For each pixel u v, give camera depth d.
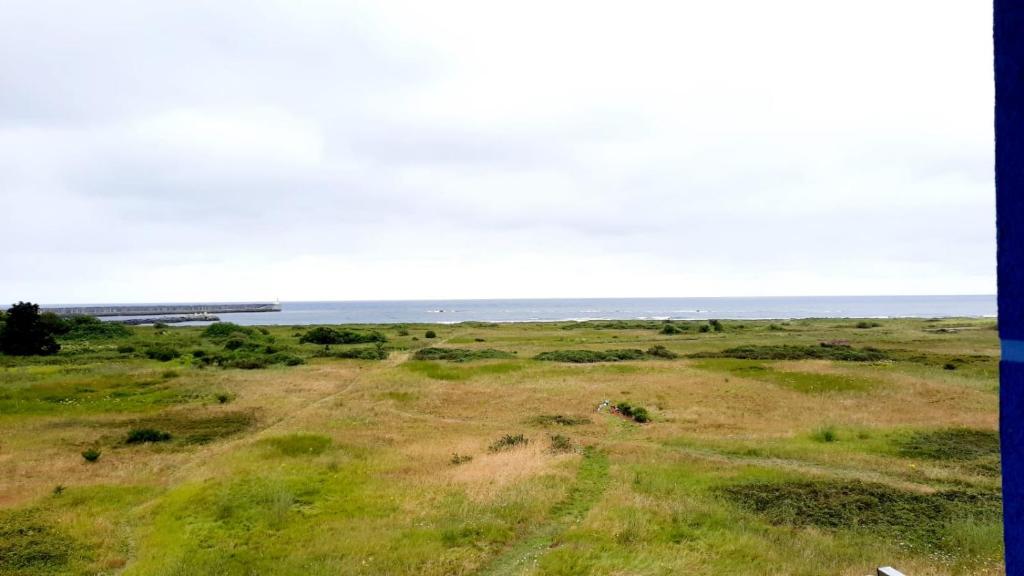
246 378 44.84
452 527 16.47
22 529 17.06
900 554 14.27
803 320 121.06
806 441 26.00
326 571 13.93
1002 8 4.42
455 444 26.28
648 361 52.62
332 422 31.25
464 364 51.62
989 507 17.39
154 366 50.12
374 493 19.66
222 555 15.06
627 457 23.80
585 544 15.16
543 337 81.94
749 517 16.92
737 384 40.47
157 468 23.34
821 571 13.35
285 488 19.78
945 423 28.80
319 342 72.06
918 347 61.19
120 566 15.18
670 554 14.45
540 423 31.22
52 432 29.23
